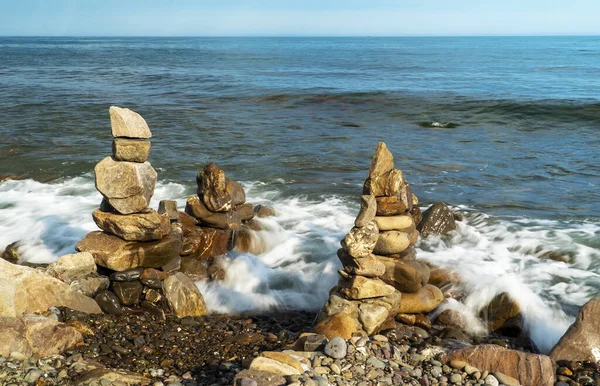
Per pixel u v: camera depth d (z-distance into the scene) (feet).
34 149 63.26
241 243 33.86
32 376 19.33
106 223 27.71
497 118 88.69
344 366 20.06
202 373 21.22
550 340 25.72
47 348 21.57
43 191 47.65
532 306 27.63
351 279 24.84
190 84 143.02
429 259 32.07
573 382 20.62
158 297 26.91
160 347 23.47
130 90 127.03
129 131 27.07
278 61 266.98
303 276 31.40
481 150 65.31
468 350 21.27
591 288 29.81
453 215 39.42
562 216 42.37
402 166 57.72
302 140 70.28
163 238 28.12
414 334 25.07
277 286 30.78
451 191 49.06
